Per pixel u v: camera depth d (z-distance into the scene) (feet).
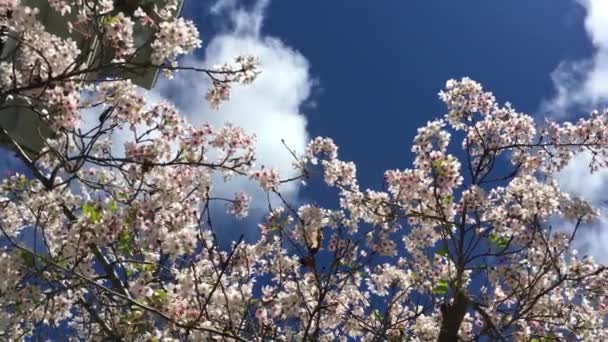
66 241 20.44
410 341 28.84
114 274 21.26
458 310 24.99
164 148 23.80
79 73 19.48
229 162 24.95
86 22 20.99
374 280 31.22
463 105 30.40
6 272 19.12
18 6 19.19
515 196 26.21
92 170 25.89
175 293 18.99
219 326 19.45
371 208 29.17
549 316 26.07
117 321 22.98
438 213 27.48
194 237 20.21
